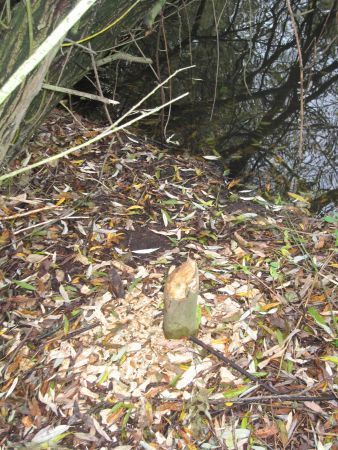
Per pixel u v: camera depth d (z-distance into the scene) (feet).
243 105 8.46
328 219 5.11
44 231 5.12
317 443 3.48
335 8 11.10
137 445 3.50
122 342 4.08
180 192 6.08
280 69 9.60
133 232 5.26
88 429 3.58
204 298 4.46
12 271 4.70
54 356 4.00
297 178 6.84
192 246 5.08
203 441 3.52
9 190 5.56
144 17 5.22
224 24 10.92
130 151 6.73
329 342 4.17
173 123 7.81
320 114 8.27
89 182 5.95
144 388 3.80
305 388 3.82
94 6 4.05
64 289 4.54
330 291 4.62
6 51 3.21
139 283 4.59
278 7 11.49
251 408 3.69
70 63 4.66
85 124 7.23
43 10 3.19
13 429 3.59
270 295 4.54
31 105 4.70
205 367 3.92
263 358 4.02
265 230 5.48
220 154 7.21
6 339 4.15
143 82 8.86
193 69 9.36
